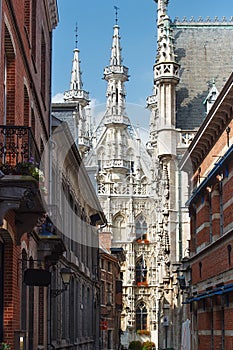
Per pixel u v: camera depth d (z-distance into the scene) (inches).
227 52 2032.5
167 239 1541.6
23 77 810.2
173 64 1904.5
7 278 714.2
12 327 714.2
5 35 691.4
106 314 2032.5
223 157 1107.9
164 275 1660.9
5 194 565.6
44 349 1052.5
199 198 1354.6
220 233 1231.5
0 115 646.5
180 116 1863.9
